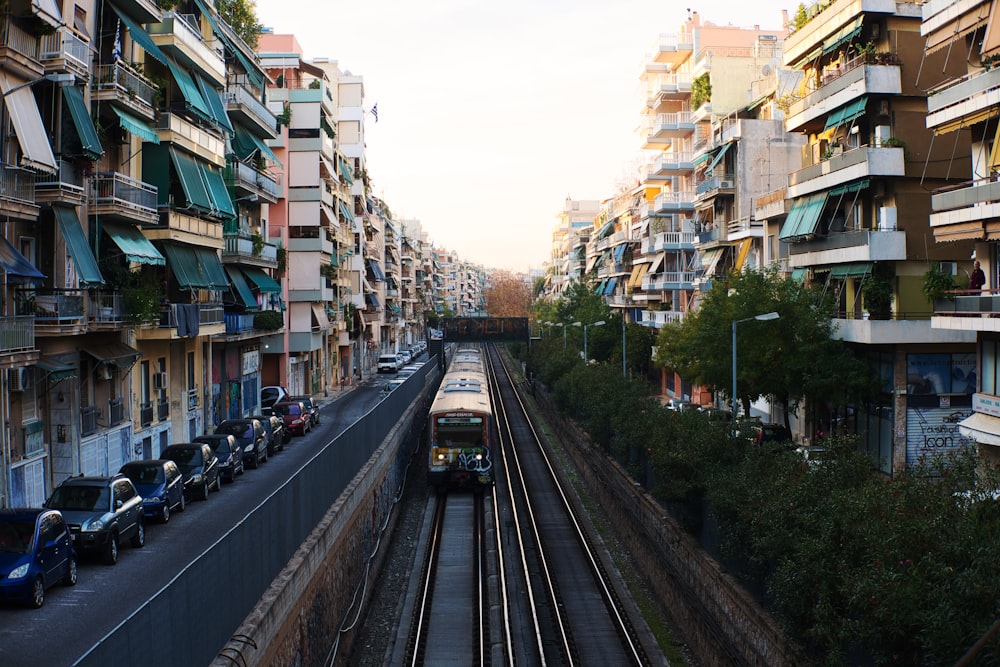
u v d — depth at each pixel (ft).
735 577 61.77
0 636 44.39
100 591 53.01
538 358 244.42
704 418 78.07
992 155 76.33
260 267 149.79
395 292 374.43
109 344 92.89
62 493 61.05
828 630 43.60
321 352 219.00
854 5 102.78
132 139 99.71
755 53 180.45
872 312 103.04
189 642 36.94
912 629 38.29
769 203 135.85
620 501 99.96
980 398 83.56
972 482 43.96
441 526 104.78
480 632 67.97
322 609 62.39
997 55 75.51
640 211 239.09
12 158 71.41
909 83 102.12
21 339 69.62
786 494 54.39
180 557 61.82
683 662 64.39
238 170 131.13
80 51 83.25
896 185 102.53
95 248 88.48
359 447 90.89
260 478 98.63
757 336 105.91
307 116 188.14
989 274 83.25
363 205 265.54
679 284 199.41
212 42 122.01
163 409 110.83
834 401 104.53
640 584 83.20
